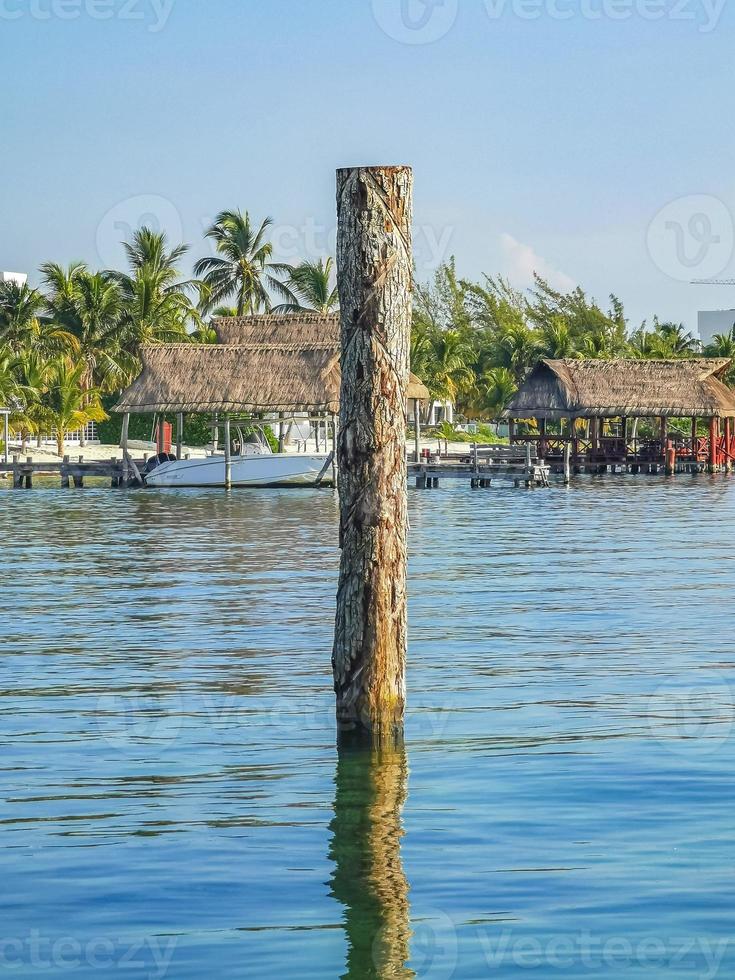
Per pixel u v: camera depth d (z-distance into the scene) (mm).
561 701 13258
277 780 10477
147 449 81812
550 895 7996
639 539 33656
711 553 29562
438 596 21578
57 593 22125
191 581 23891
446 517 42625
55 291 81500
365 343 10711
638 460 75000
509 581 23781
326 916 7758
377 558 10969
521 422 95188
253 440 66438
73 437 84375
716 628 18031
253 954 7266
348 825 9344
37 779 10570
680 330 108000
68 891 8164
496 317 120625
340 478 11031
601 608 20031
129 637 17328
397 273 10727
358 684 11172
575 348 105188
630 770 10648
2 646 16641
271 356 58906
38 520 41219
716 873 8305
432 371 98375
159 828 9328
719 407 71812
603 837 9000
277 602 20844
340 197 10781
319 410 57094
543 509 46688
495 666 15203
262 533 35844
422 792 10102
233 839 9078
